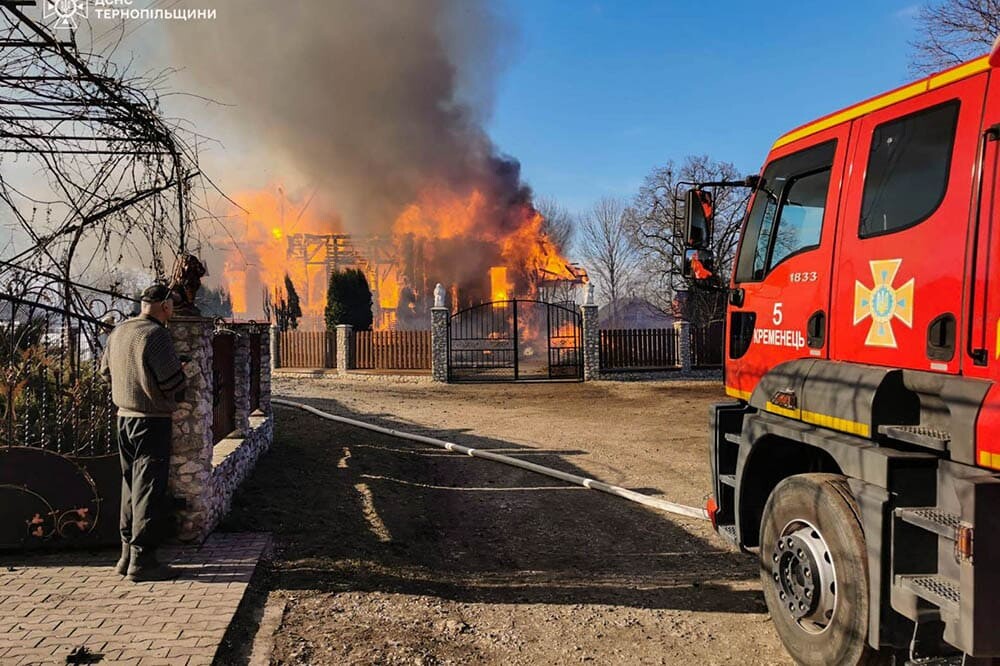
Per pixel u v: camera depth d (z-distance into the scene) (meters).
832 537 3.37
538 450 10.51
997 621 2.55
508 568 5.49
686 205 5.01
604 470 9.14
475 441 11.14
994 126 2.85
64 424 5.36
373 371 22.56
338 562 5.03
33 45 4.97
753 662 3.87
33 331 5.49
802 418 3.79
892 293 3.34
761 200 4.64
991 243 2.81
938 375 3.01
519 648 3.99
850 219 3.69
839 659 3.29
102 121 5.93
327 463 8.20
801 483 3.65
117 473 4.86
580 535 6.40
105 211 6.13
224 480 5.83
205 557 4.83
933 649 3.03
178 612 3.93
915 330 3.18
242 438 7.01
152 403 4.34
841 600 3.28
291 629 3.93
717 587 5.06
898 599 2.95
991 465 2.62
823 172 4.01
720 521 4.71
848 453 3.32
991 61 2.81
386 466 8.57
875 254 3.47
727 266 29.20
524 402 16.84
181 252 6.17
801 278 4.07
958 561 2.69
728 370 4.89
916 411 3.23
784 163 4.41
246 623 3.96
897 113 3.47
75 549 4.90
